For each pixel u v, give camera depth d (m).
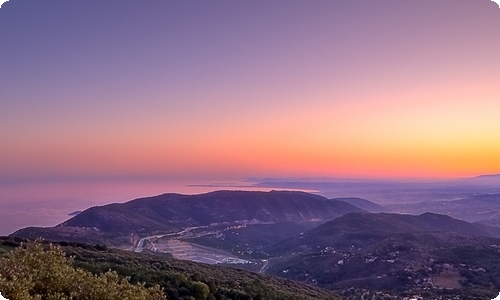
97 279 10.53
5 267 9.81
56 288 9.95
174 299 21.89
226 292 25.77
